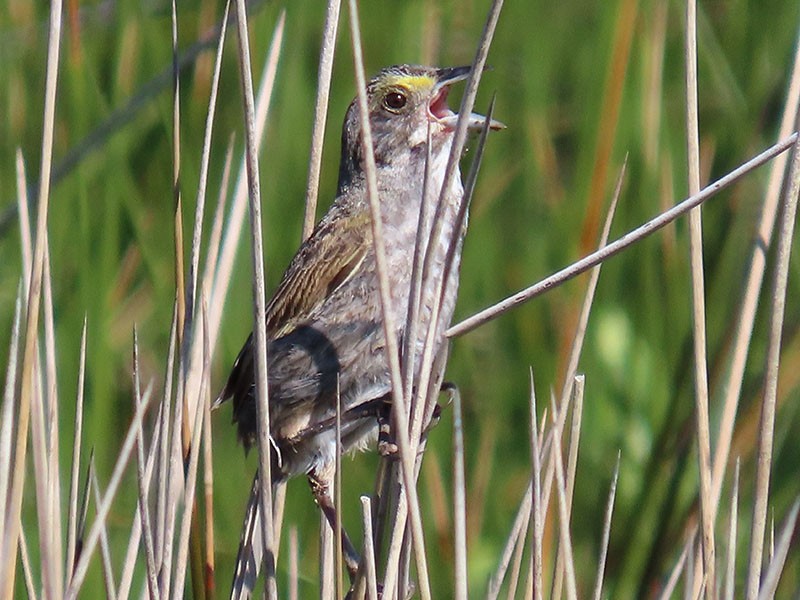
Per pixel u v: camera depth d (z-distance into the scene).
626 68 12.03
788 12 12.43
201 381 7.58
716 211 12.04
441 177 9.25
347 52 12.75
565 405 7.14
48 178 6.80
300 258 9.23
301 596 10.93
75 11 11.20
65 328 10.96
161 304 12.04
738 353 7.40
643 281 12.02
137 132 12.33
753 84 12.44
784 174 7.35
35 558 10.31
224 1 12.34
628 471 11.74
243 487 11.62
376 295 8.95
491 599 7.10
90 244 11.50
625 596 10.90
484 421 12.12
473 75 6.30
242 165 7.94
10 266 12.08
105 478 10.82
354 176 9.39
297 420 9.07
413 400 6.71
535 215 12.76
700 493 7.18
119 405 12.08
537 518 6.69
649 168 12.09
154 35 12.46
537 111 12.98
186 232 11.72
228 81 12.45
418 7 12.89
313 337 9.05
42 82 12.73
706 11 13.12
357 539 11.53
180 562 7.08
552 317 12.57
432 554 11.19
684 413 10.87
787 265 6.86
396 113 9.32
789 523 6.89
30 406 6.95
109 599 7.02
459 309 12.48
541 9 13.35
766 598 6.86
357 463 11.70
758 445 6.98
